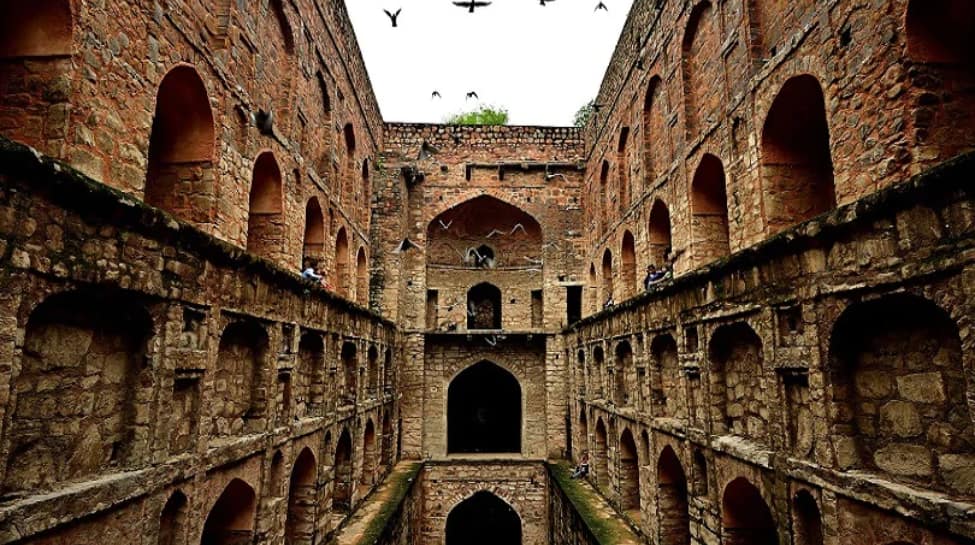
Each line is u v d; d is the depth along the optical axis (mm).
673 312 6953
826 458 4027
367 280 12922
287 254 7312
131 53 4199
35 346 3121
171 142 5430
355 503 9305
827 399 4039
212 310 4613
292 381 6344
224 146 5625
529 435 14852
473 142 15406
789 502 4500
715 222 7648
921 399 3490
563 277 14961
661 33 8859
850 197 4457
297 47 7676
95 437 3572
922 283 3254
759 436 5207
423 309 14766
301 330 6695
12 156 2654
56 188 2973
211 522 5422
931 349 3434
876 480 3633
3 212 2674
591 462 11461
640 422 8203
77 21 3643
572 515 10047
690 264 7629
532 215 15164
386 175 14414
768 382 4789
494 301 17016
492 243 16234
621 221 11125
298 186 7859
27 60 3609
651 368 7820
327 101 9492
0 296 2660
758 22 6145
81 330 3459
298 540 7008
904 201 3340
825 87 4773
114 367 3758
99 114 3857
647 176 9609
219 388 5043
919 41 3945
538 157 15438
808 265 4223
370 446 11031
